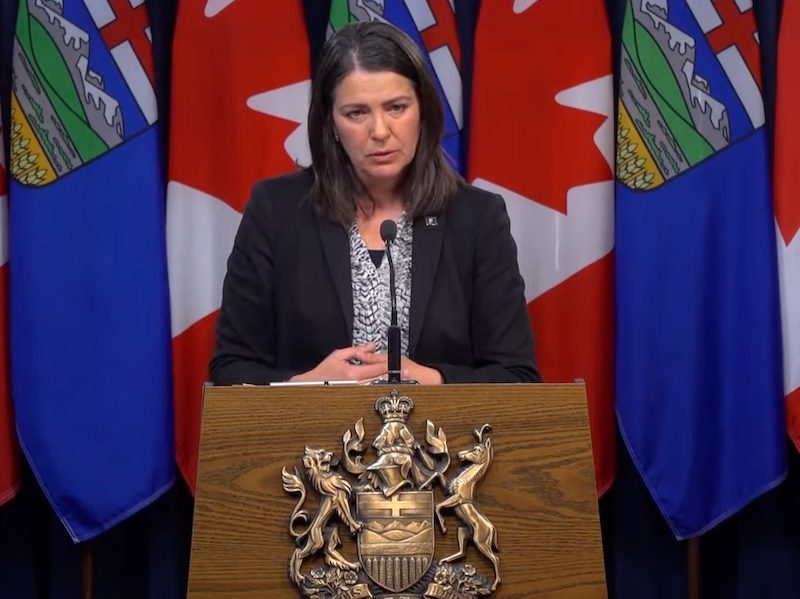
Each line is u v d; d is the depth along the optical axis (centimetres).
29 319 1073
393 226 686
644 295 1083
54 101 1082
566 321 1101
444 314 746
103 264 1079
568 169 1093
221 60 1102
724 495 1088
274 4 1103
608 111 1096
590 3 1097
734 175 1082
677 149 1081
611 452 1112
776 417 1083
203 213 1103
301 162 1092
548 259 1098
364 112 727
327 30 1102
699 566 1159
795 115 1088
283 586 559
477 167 1095
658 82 1084
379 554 557
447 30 1101
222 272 1102
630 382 1084
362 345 734
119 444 1076
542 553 567
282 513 566
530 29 1097
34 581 1185
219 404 577
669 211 1082
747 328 1085
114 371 1077
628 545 1168
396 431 573
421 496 564
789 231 1090
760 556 1170
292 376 717
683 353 1080
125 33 1096
